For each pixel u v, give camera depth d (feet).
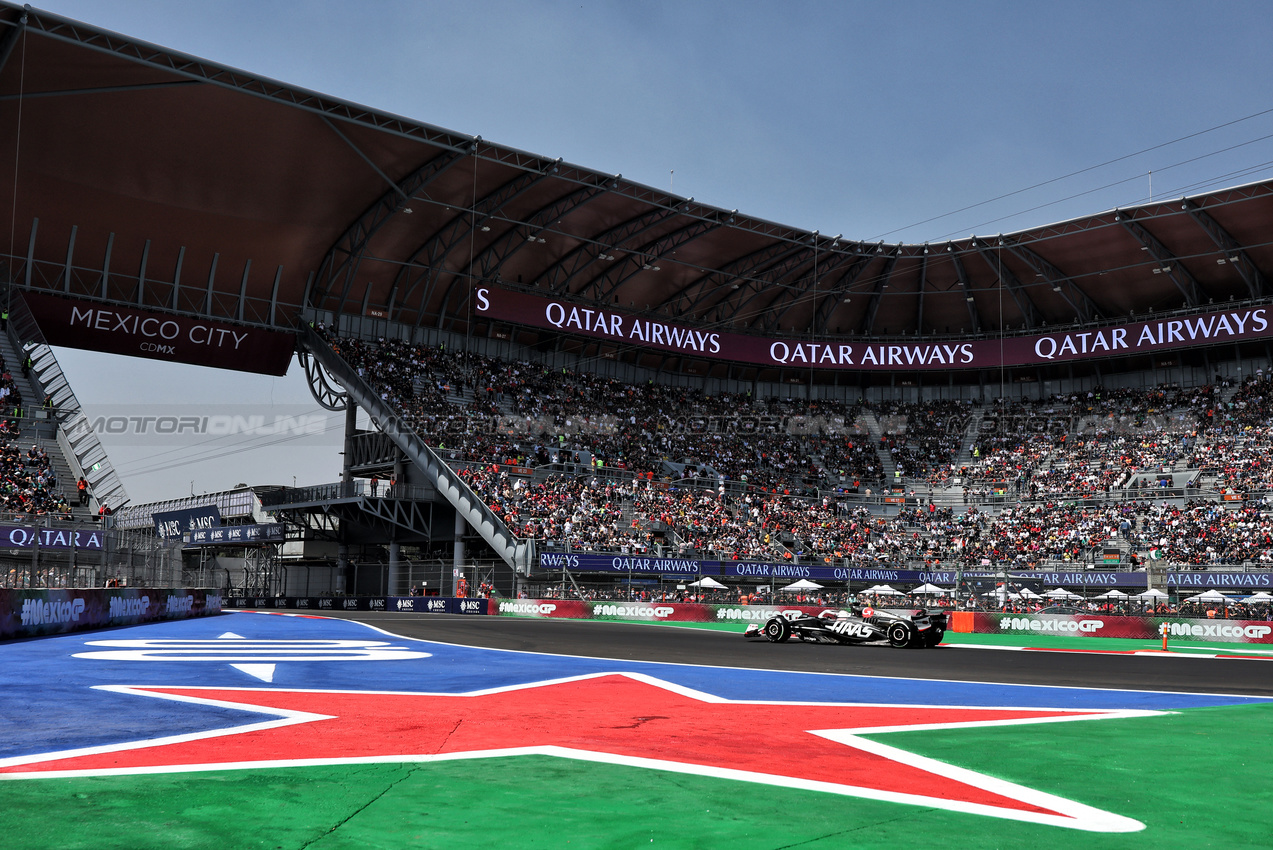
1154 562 140.97
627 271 202.18
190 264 172.55
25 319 157.17
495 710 34.55
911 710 36.58
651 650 72.33
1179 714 35.86
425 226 178.50
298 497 191.21
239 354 180.86
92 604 81.82
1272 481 170.19
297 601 185.47
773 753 25.84
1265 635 101.45
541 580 155.22
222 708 33.68
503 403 193.77
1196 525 165.68
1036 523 180.96
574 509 165.89
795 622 89.71
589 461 187.32
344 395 188.75
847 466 210.38
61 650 59.36
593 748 26.20
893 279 211.61
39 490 127.54
